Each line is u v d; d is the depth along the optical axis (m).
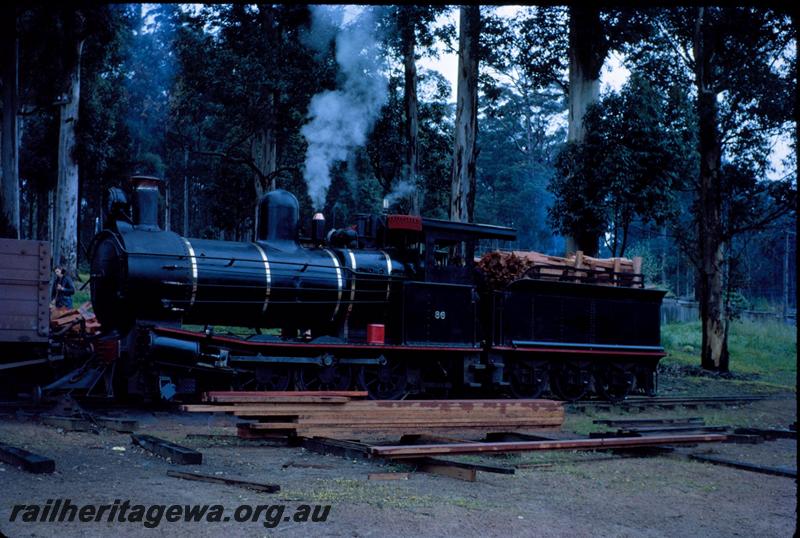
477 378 15.12
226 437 9.70
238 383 12.32
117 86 41.38
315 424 9.24
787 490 8.04
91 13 26.53
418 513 5.95
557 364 16.47
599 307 17.14
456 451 8.43
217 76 28.94
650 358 18.00
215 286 12.23
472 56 26.66
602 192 23.17
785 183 25.25
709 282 25.66
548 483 7.68
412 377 14.30
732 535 6.12
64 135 29.22
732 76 24.97
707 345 25.58
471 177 26.81
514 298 15.60
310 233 14.49
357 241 14.31
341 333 13.70
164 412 11.86
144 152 50.97
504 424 10.50
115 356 11.38
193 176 53.97
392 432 9.68
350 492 6.58
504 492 7.10
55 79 27.36
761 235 49.66
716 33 24.02
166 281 11.83
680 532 6.09
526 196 63.66
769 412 16.41
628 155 22.66
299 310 13.17
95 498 6.00
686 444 10.59
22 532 5.08
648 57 26.75
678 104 23.72
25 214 56.56
